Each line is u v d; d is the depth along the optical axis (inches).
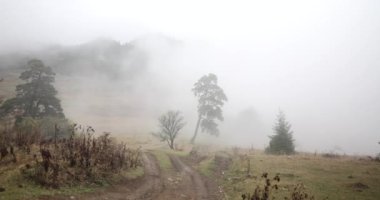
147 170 1159.6
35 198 589.0
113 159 938.1
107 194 732.0
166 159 1549.0
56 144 903.7
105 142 986.7
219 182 1135.0
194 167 1451.8
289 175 1112.8
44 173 689.6
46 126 1581.0
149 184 935.0
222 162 1608.0
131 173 974.4
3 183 613.9
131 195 772.0
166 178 1090.1
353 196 845.2
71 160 783.1
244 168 1299.2
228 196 899.4
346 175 1113.4
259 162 1411.2
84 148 854.5
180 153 1878.7
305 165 1312.7
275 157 1576.0
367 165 1320.1
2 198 550.0
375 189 920.3
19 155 793.6
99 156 890.1
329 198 828.0
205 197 877.2
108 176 842.8
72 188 696.4
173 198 815.7
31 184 646.5
